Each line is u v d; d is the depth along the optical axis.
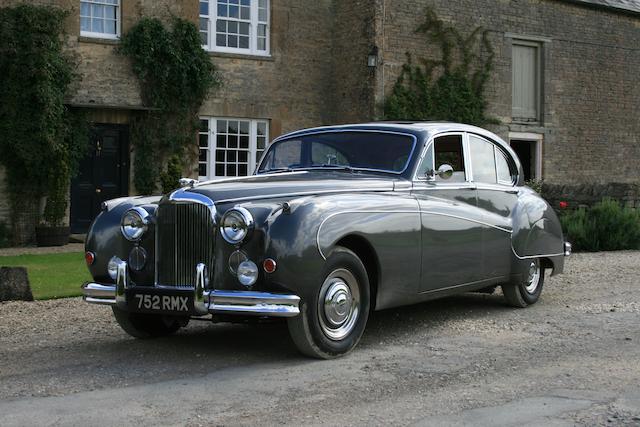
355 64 17.67
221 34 17.08
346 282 5.28
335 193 5.44
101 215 5.66
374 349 5.54
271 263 4.81
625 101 21.84
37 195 14.48
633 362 5.10
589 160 21.12
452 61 18.42
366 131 6.51
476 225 6.43
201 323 6.73
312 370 4.91
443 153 6.46
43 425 3.84
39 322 6.65
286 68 17.72
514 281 7.05
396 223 5.58
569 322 6.56
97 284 5.45
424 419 3.90
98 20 15.43
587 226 13.96
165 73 15.80
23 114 14.20
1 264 10.62
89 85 15.15
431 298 6.09
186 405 4.16
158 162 16.02
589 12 21.02
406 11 17.70
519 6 19.64
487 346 5.62
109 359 5.28
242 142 17.36
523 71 20.05
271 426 3.81
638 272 10.23
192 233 5.06
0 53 14.02
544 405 4.13
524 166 20.42
